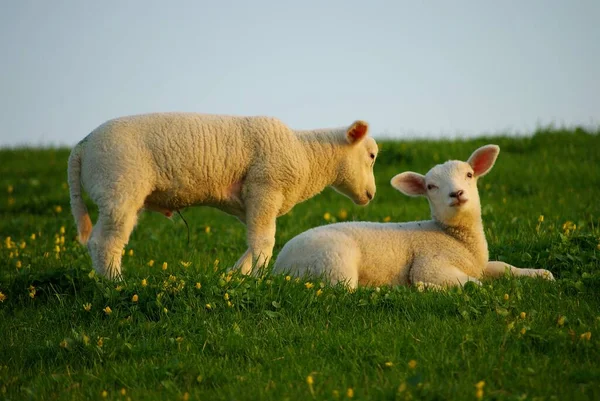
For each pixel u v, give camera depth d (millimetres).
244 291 16844
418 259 18781
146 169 18188
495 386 12812
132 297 16781
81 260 22812
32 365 14938
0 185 40250
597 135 45719
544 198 32562
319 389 12891
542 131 46562
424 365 13594
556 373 13117
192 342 15109
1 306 18031
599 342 14039
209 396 13000
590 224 26312
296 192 20000
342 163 20719
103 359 14766
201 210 34562
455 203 18422
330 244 18406
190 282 17156
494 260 20719
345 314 16328
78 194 18859
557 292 17203
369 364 13930
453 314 16188
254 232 19438
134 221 18609
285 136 19641
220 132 18922
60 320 16750
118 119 18578
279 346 14961
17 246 25203
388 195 36312
